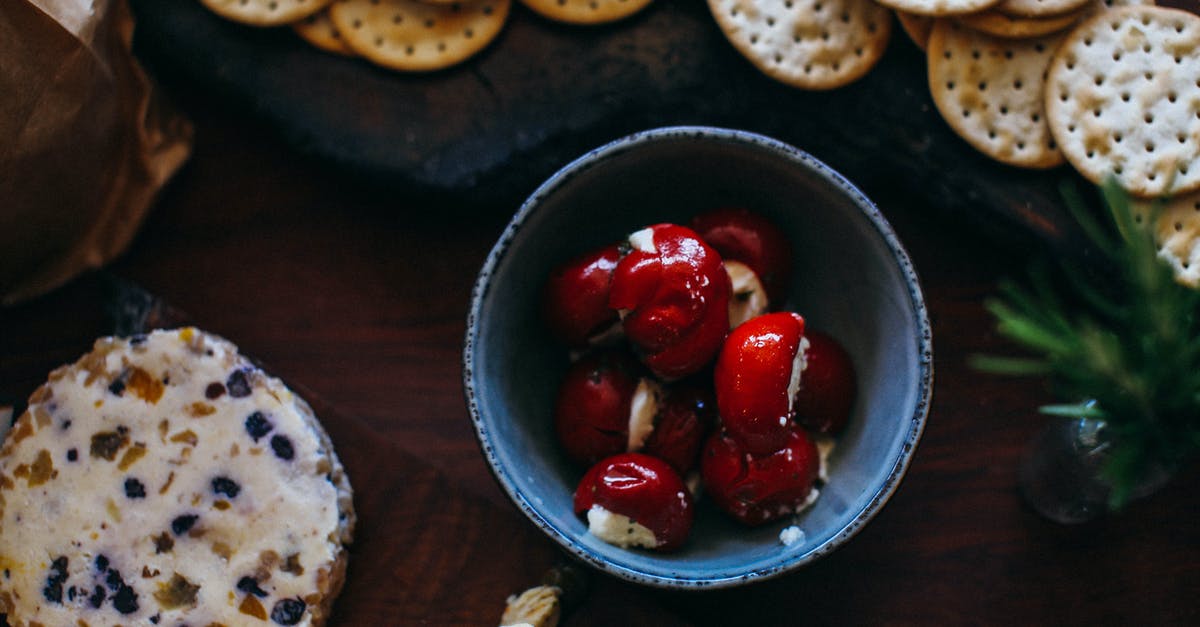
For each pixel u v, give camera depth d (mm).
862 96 756
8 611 727
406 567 744
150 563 725
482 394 687
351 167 770
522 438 704
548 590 733
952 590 754
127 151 771
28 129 722
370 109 769
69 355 771
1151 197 732
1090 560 755
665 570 680
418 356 776
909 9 724
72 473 732
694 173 711
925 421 678
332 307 780
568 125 765
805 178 696
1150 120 735
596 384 700
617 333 703
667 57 762
